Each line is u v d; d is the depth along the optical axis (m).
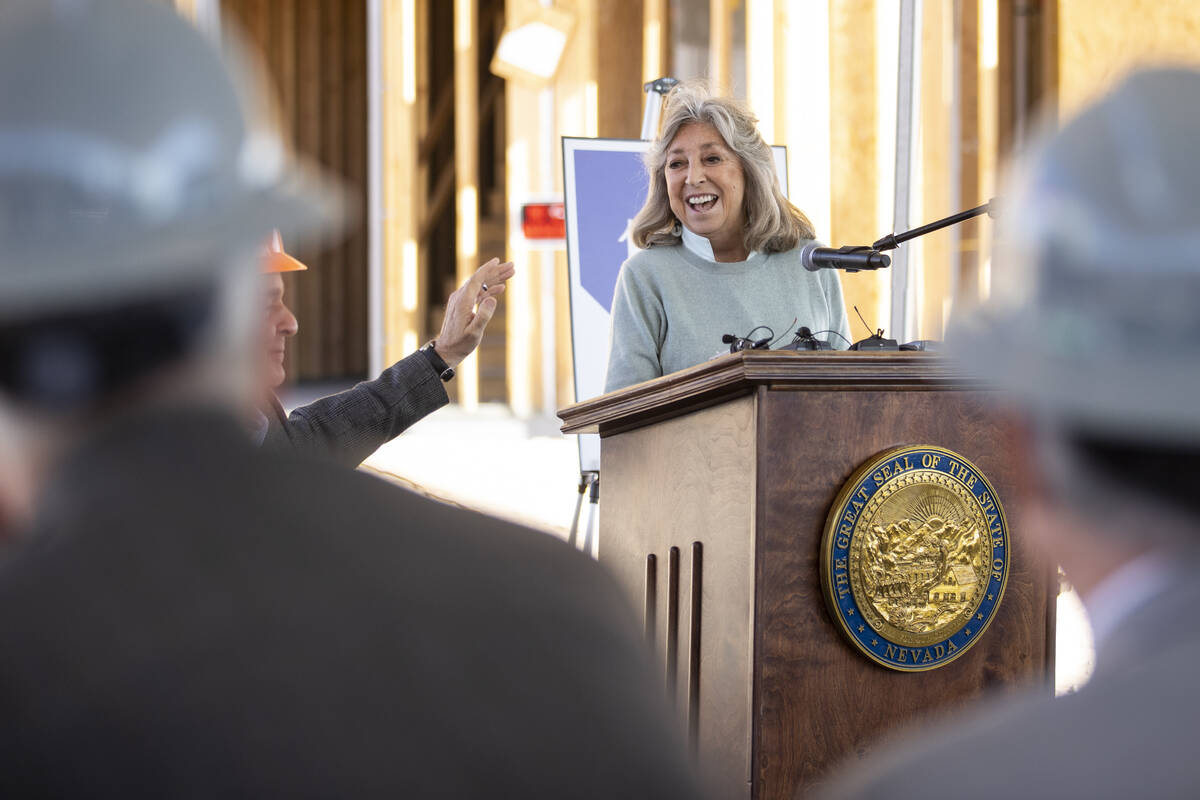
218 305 0.94
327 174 20.19
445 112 17.12
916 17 9.18
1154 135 0.82
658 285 4.63
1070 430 0.85
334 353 20.39
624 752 0.94
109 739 0.83
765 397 2.83
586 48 12.18
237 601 0.89
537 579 1.01
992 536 2.98
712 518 3.03
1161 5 9.56
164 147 0.89
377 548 0.96
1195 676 0.80
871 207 10.31
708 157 4.65
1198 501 0.81
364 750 0.87
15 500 0.96
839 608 2.84
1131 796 0.76
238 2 19.38
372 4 12.95
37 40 0.88
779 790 2.84
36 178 0.86
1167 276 0.79
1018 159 0.92
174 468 0.93
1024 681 3.07
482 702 0.91
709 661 3.03
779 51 10.37
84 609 0.87
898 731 2.94
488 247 16.28
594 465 6.41
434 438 12.33
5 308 0.87
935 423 2.97
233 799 0.84
